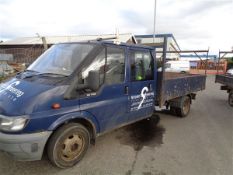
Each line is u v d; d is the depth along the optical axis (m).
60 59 3.81
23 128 2.90
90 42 3.90
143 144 4.54
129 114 4.45
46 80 3.37
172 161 3.84
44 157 3.70
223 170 3.58
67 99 3.26
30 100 3.00
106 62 3.83
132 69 4.39
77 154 3.56
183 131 5.46
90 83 3.29
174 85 5.86
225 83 9.29
